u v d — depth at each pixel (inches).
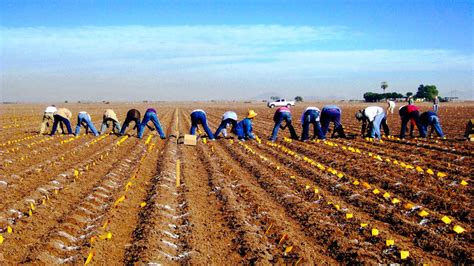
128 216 430.3
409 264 300.4
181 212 443.8
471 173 574.6
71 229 384.2
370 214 426.9
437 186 514.3
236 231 378.9
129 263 312.5
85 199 480.4
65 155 783.7
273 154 802.8
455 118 1704.0
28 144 921.5
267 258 316.2
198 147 918.4
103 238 358.9
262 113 2486.5
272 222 397.1
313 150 823.1
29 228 383.9
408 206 431.8
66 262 316.2
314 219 406.3
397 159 716.0
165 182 568.4
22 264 304.7
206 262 314.2
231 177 603.8
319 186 549.3
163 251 334.3
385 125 989.2
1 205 453.1
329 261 314.5
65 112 1066.1
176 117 2156.7
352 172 613.3
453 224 382.9
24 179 575.8
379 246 337.7
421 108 2630.4
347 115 2096.5
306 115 961.5
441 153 751.1
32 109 3410.4
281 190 517.0
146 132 1266.0
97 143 959.6
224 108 3558.1
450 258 313.7
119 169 668.1
